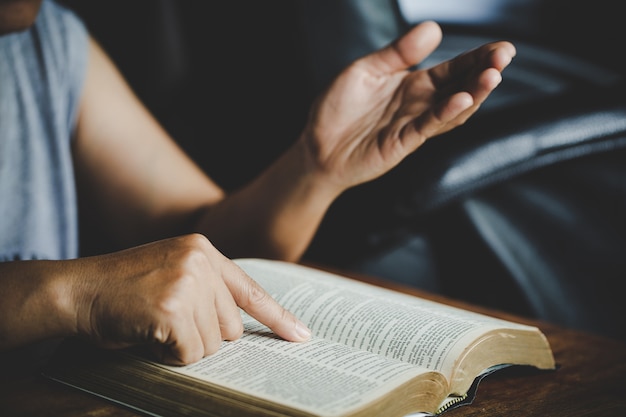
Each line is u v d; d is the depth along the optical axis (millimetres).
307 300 750
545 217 1304
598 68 1606
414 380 585
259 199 1024
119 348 640
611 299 1308
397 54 872
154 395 610
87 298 630
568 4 2098
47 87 1150
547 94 1440
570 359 791
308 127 939
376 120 898
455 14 2135
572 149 1232
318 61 1271
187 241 642
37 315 637
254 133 1554
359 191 1243
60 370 686
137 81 1669
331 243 1322
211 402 573
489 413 641
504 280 1307
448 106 802
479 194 1291
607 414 649
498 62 792
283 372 603
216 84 1590
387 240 1276
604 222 1298
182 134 1672
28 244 1100
